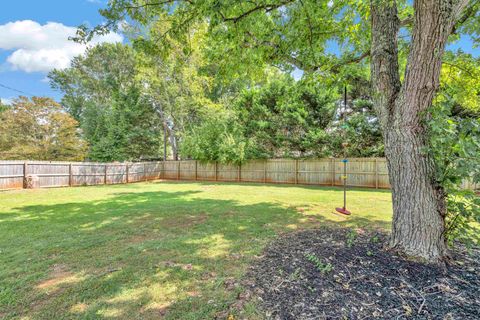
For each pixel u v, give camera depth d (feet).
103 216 16.60
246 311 5.91
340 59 14.55
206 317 5.75
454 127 7.97
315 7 12.46
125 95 66.64
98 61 70.49
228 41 14.19
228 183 44.60
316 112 40.93
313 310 5.84
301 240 10.88
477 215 7.63
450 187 8.09
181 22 13.15
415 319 5.47
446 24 7.75
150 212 17.85
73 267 8.58
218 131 47.83
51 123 46.55
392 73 9.27
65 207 20.01
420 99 8.26
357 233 11.67
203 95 54.39
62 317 5.81
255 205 20.72
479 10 10.97
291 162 43.24
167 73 53.06
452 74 13.78
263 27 13.98
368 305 5.98
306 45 14.47
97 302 6.43
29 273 8.13
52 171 36.01
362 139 37.76
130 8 12.10
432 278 7.11
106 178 43.88
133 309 6.11
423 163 8.31
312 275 7.43
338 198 24.75
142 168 51.65
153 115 68.85
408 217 8.51
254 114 46.09
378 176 35.42
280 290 6.74
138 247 10.53
